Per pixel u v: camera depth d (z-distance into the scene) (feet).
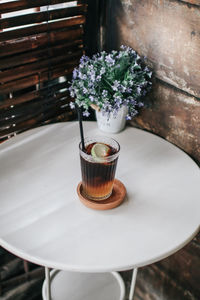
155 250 2.04
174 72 2.77
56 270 3.32
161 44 2.78
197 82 2.63
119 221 2.23
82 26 3.11
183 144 2.96
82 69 2.88
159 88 2.96
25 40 2.81
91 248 2.04
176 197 2.43
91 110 3.59
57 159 2.74
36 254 1.99
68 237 2.11
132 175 2.62
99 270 1.93
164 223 2.23
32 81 3.03
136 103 3.13
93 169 2.23
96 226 2.19
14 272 3.68
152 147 2.92
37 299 3.71
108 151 2.31
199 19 2.45
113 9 3.07
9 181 2.50
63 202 2.36
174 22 2.62
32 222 2.19
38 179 2.54
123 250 2.04
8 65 2.80
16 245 2.03
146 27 2.85
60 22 2.92
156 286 3.73
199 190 2.50
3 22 2.63
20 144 2.88
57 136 3.00
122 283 3.26
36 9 3.03
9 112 2.99
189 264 3.29
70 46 3.12
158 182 2.56
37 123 3.26
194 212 2.32
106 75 2.80
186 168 2.71
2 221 2.19
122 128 3.08
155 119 3.12
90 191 2.36
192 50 2.58
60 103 3.30
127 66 2.89
